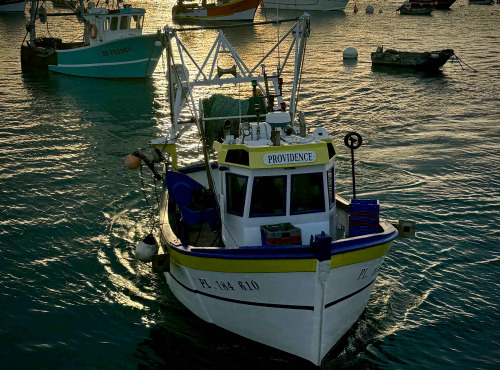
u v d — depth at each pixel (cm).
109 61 3822
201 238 1169
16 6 8312
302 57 1231
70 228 1515
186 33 6375
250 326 1015
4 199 1694
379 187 1808
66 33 5925
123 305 1175
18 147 2222
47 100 3141
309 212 1021
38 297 1192
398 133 2455
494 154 2141
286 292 938
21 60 4209
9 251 1383
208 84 1402
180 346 1050
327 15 8444
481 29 6544
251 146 1006
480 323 1109
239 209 1022
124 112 2884
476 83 3603
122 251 1401
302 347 978
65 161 2055
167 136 1386
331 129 2527
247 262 926
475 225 1533
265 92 1473
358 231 1037
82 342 1052
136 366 993
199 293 1056
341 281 945
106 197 1723
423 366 989
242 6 7694
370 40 5669
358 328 1097
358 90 3397
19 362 990
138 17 3994
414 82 3659
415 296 1209
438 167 1994
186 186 1103
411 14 8569
